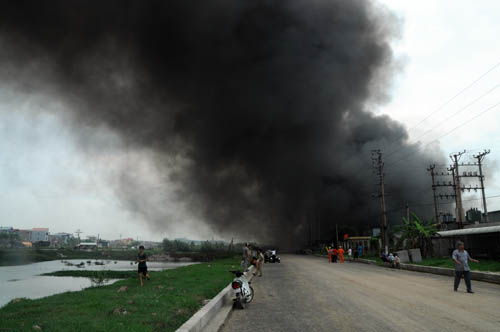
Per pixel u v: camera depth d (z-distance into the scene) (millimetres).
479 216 47531
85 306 8789
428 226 33344
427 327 6992
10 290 29766
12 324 6703
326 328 7086
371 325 7246
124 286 14070
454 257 12797
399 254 29625
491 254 26734
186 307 8820
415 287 14133
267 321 7992
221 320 8086
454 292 12516
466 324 7230
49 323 6730
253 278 19500
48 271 62844
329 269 26391
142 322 6922
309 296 11852
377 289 13508
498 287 13992
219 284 14219
